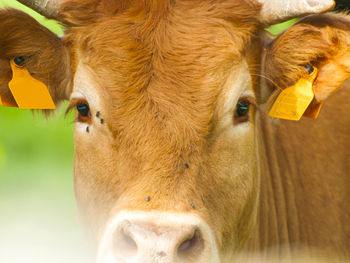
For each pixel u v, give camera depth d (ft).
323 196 50.72
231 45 39.11
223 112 38.78
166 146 36.40
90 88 39.06
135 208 34.65
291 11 40.11
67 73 43.86
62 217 88.58
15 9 42.32
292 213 50.67
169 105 37.11
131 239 34.04
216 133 38.63
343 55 41.22
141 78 37.60
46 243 77.05
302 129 52.13
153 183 35.68
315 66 42.14
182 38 38.42
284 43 41.60
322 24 40.65
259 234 48.11
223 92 38.68
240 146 40.06
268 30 45.73
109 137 38.34
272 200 49.60
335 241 50.29
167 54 37.96
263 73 42.98
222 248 39.70
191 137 36.94
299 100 42.34
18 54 43.04
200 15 39.29
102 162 38.70
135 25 38.70
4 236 79.41
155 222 33.91
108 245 34.83
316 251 49.85
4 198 97.30
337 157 51.90
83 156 40.29
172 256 32.94
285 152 51.26
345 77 41.83
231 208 39.86
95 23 39.86
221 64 38.52
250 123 41.16
